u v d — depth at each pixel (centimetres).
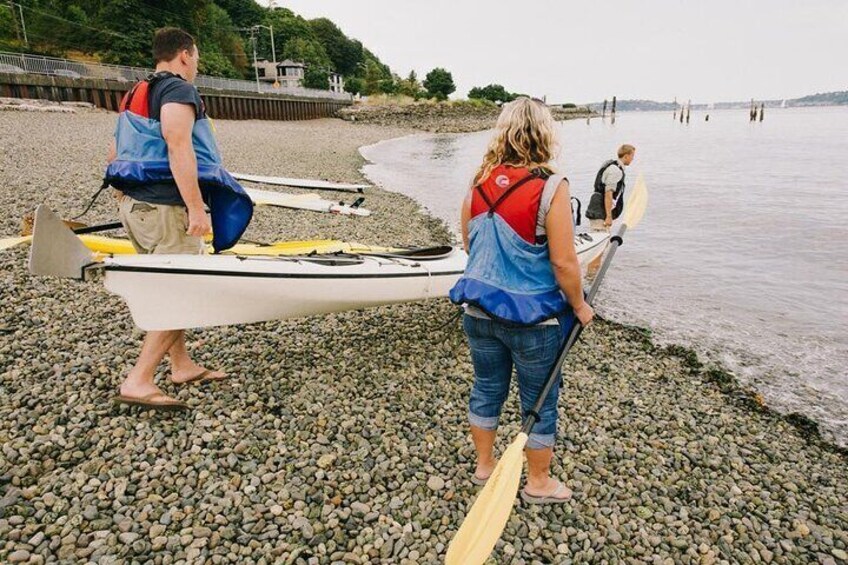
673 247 809
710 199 1208
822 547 245
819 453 329
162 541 209
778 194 1261
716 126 5881
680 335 499
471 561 186
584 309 205
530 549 226
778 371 436
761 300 595
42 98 2069
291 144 2175
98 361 333
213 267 288
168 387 314
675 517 254
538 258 195
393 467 268
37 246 225
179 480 243
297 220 816
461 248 452
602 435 314
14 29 3669
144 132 258
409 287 386
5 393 295
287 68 6384
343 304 359
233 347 375
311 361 365
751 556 236
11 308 400
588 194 1355
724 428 342
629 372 414
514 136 190
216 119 3025
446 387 347
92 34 3800
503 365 223
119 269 257
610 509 254
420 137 3759
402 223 890
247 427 284
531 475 245
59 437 262
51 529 210
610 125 6550
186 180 253
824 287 636
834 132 4212
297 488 246
